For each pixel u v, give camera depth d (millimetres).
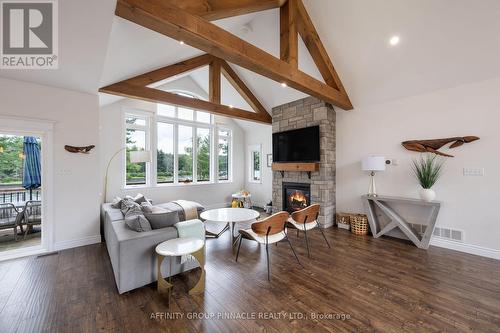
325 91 3760
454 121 3328
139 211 2965
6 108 2916
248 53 2527
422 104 3641
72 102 3410
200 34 2105
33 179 4023
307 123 4844
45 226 3240
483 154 3098
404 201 3494
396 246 3482
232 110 5059
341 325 1767
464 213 3260
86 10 1715
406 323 1788
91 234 3596
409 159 3799
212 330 1715
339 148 4750
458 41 2873
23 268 2723
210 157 6906
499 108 2969
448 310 1948
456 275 2559
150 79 3865
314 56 3916
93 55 2408
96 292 2219
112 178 5039
